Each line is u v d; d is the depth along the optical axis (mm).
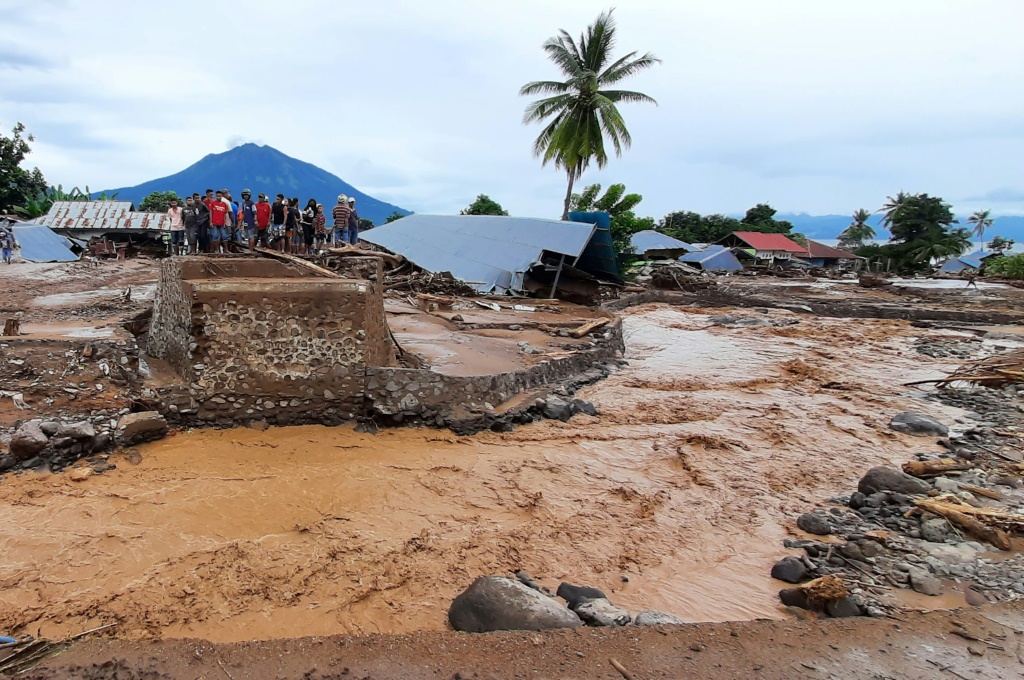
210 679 4262
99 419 8758
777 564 6438
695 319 26172
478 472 8797
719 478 9023
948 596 5812
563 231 25984
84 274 23219
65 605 5254
